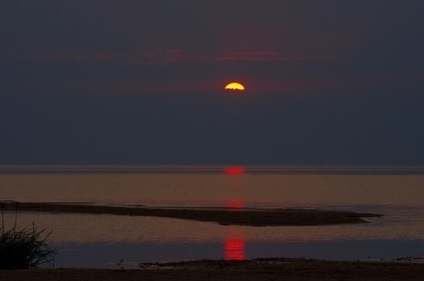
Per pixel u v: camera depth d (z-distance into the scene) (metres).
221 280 70.56
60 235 145.00
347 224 175.12
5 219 184.62
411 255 114.19
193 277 72.44
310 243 132.38
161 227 165.62
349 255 113.69
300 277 73.94
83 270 78.00
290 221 181.12
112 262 103.31
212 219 187.62
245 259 103.06
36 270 78.06
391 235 148.75
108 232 152.88
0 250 86.12
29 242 88.75
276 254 115.25
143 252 116.50
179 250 120.25
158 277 72.19
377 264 87.44
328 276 74.94
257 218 187.88
